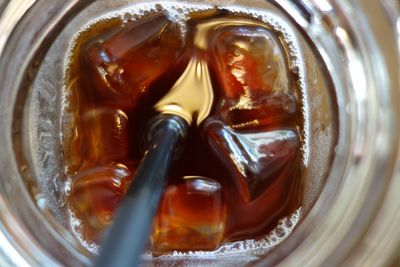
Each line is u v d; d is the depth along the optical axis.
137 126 0.17
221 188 0.17
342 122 0.16
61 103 0.17
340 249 0.16
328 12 0.17
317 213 0.16
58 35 0.17
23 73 0.17
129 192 0.12
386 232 0.16
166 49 0.17
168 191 0.16
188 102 0.17
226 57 0.17
